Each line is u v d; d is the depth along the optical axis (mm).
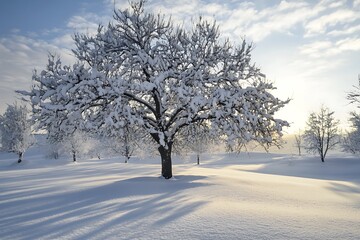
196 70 14438
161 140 12828
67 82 12172
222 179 13641
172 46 15641
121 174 19000
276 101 13742
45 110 11516
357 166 40812
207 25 15453
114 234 4715
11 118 47438
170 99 15203
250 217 5801
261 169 42656
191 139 17078
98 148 66062
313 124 47344
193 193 9047
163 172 14258
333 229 5023
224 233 4750
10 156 83062
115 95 12531
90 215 6082
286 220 5617
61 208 6945
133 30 15320
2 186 12477
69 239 4504
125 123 13023
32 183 13453
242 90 13297
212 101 12414
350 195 10867
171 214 6043
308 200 8750
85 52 14688
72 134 14039
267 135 13984
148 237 4547
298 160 49281
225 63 15195
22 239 4574
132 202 7469
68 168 29172
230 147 14578
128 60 15445
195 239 4457
